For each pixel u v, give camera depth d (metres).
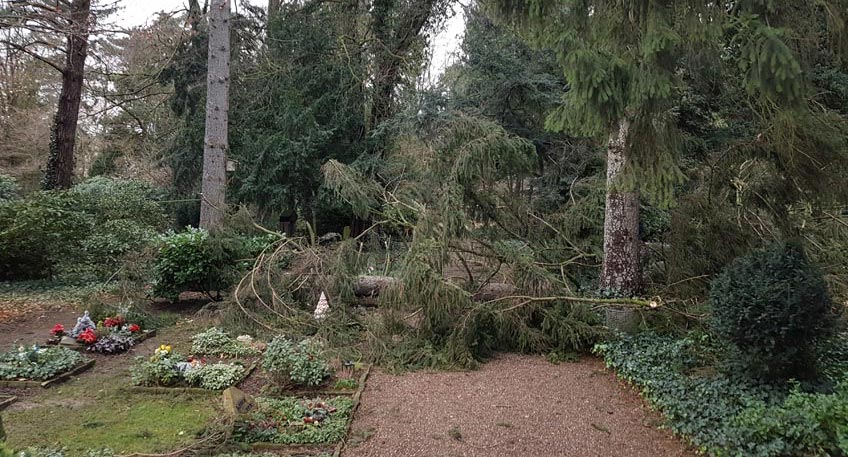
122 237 9.88
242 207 8.71
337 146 13.97
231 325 6.76
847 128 5.76
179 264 7.83
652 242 7.94
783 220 6.35
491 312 6.08
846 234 7.23
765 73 3.90
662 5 4.29
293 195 13.64
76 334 6.14
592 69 4.26
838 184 5.56
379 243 8.65
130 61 17.42
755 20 4.04
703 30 4.20
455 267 7.23
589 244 7.68
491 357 6.15
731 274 4.29
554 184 12.41
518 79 12.07
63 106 12.54
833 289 6.50
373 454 3.70
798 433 3.27
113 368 5.48
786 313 3.84
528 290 6.38
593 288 7.15
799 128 5.28
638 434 4.12
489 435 4.06
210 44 11.26
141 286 7.67
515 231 7.57
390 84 15.03
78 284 9.89
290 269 7.68
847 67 6.79
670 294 6.54
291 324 6.72
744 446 3.46
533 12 4.64
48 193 10.41
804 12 4.84
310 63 14.45
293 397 4.71
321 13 14.88
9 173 19.00
